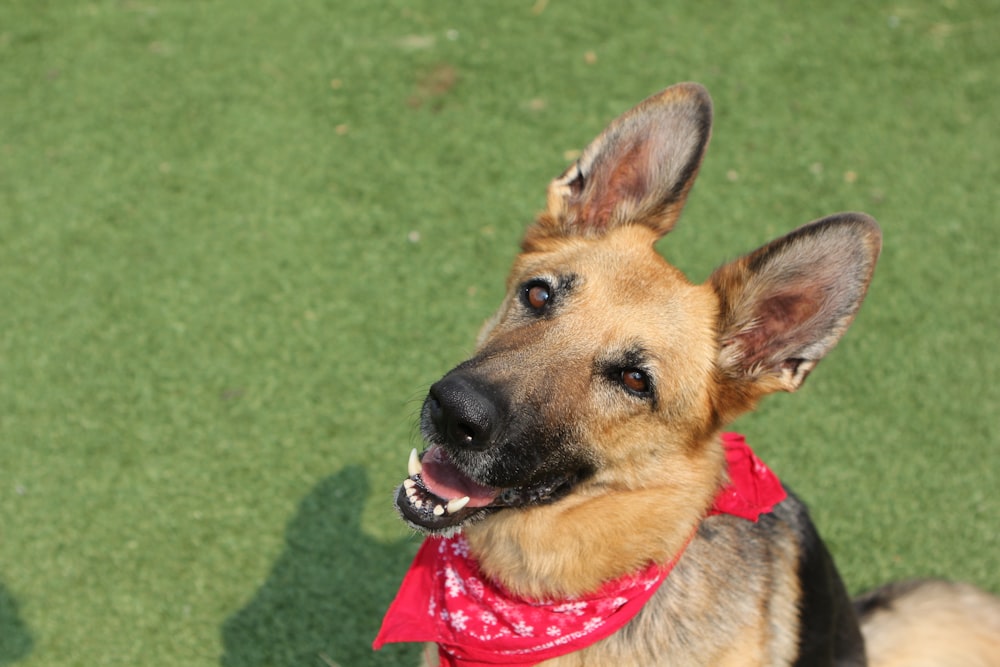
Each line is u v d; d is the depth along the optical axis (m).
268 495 0.97
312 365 1.05
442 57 1.37
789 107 1.31
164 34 1.42
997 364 1.07
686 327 0.72
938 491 0.99
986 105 1.33
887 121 1.30
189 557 0.93
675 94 0.76
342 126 1.28
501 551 0.74
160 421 1.01
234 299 1.10
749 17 1.44
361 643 0.90
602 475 0.71
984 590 0.90
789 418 1.03
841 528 0.97
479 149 1.25
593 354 0.71
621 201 0.79
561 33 1.41
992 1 1.46
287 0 1.47
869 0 1.47
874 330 1.10
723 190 1.21
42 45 1.40
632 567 0.72
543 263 0.76
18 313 1.09
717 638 0.73
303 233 1.16
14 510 0.95
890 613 0.88
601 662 0.74
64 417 1.01
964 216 1.19
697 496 0.72
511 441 0.68
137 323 1.08
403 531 0.95
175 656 0.88
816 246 0.69
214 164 1.24
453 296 1.11
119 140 1.27
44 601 0.90
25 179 1.22
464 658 0.76
